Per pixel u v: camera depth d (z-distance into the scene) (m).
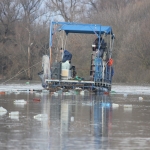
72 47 134.50
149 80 128.38
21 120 34.53
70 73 71.69
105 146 25.88
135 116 38.12
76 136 28.55
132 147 25.67
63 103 49.09
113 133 29.70
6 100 52.09
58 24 79.56
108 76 74.69
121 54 135.75
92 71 71.94
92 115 38.41
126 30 142.00
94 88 70.75
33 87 86.94
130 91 78.94
